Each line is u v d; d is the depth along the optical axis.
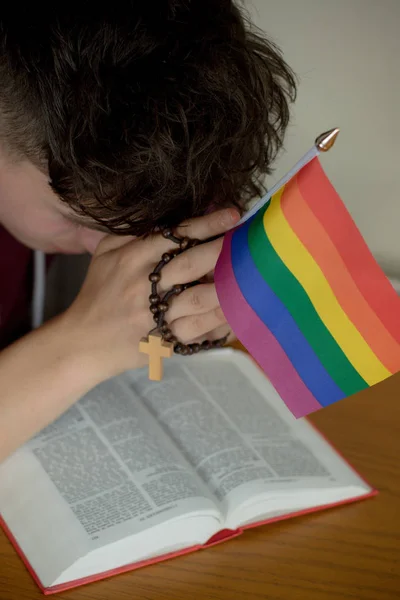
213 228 0.65
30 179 0.66
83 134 0.56
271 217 0.53
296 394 0.57
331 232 0.51
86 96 0.54
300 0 0.96
